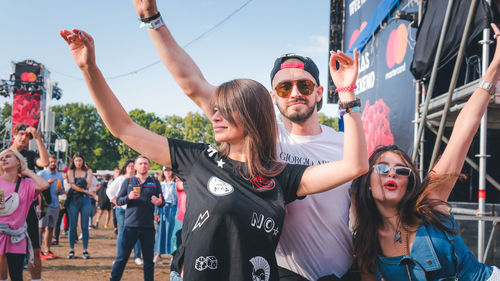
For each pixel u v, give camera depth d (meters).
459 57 3.67
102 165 83.94
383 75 6.48
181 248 1.40
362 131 1.40
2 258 3.77
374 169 1.82
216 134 1.50
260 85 1.52
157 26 1.80
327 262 1.87
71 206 7.18
